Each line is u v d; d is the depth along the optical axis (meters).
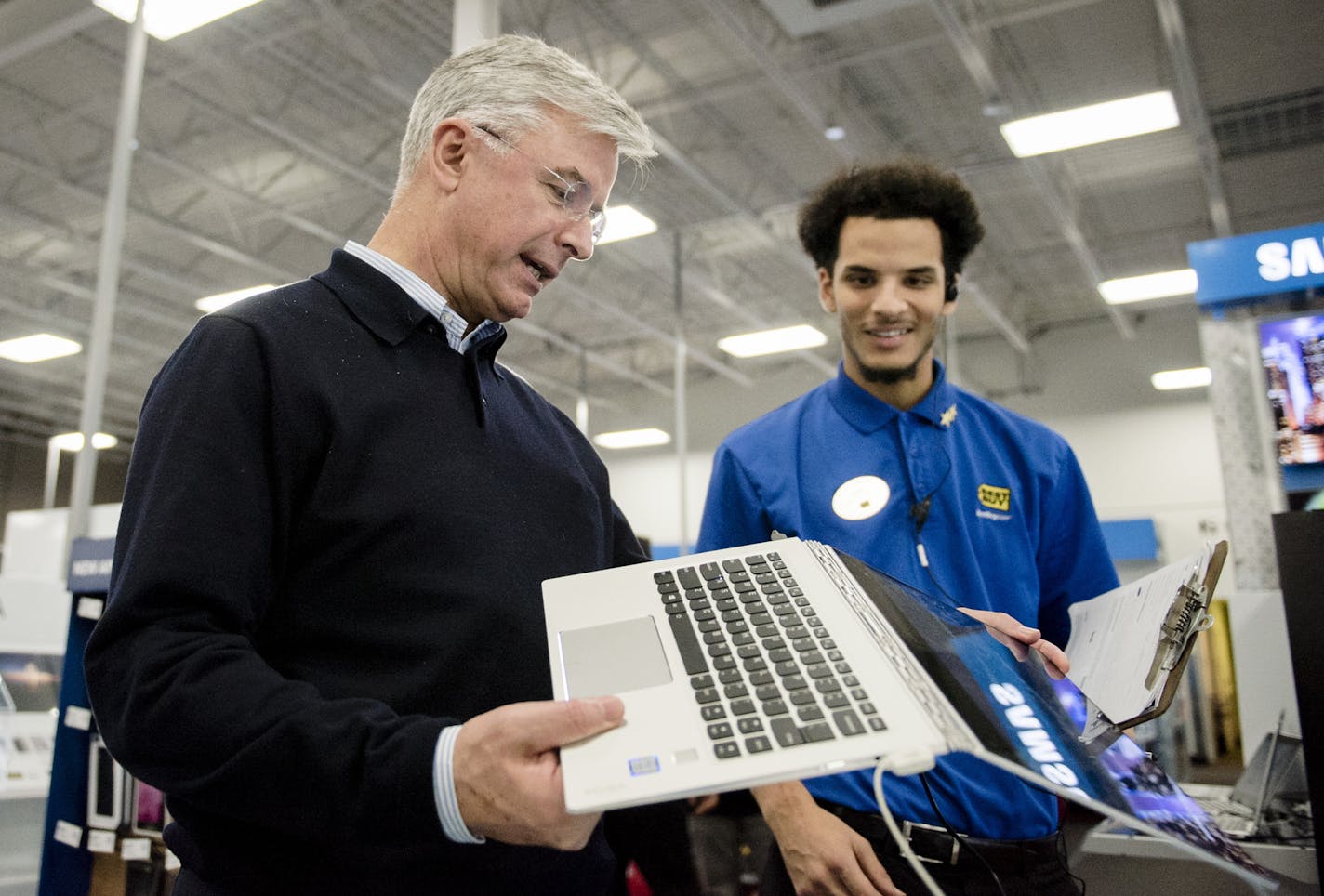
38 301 9.52
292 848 0.79
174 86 5.92
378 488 0.86
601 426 13.16
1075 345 10.99
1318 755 1.31
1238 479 2.37
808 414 1.36
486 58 0.96
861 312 1.25
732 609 0.70
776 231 8.12
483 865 0.85
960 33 4.91
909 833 1.05
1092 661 0.98
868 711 0.56
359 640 0.83
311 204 7.67
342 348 0.89
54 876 2.25
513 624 0.89
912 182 1.24
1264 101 6.18
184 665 0.68
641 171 1.09
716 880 1.23
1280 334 2.37
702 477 12.40
